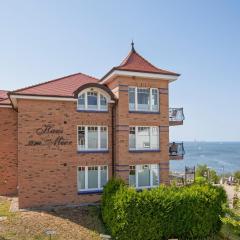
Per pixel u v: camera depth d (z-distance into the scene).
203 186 19.59
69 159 22.52
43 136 21.92
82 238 16.19
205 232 18.23
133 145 24.06
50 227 17.22
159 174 24.47
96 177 23.52
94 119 23.44
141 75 23.61
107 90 23.47
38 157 21.72
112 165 23.81
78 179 22.97
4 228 16.55
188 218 17.86
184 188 19.23
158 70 24.83
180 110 27.50
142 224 16.81
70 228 17.42
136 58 25.92
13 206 21.75
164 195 17.62
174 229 17.61
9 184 26.05
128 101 23.70
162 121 24.70
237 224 16.30
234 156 171.50
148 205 17.08
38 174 21.64
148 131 24.56
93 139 23.59
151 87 24.44
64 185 22.27
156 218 17.12
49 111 22.17
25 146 21.42
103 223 18.81
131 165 23.70
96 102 23.78
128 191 17.25
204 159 150.50
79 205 22.36
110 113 24.00
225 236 18.66
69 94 22.83
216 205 18.67
